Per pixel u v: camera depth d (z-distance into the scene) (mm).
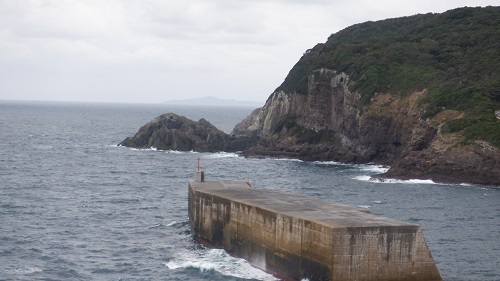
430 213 70125
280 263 44469
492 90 110000
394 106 120625
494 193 86000
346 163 125250
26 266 48375
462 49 134250
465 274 46469
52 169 110250
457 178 95438
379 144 121688
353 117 126875
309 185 94062
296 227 42688
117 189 88688
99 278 46000
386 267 40062
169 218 67188
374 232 39688
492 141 95062
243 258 49344
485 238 57875
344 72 134750
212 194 54219
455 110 107938
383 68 130375
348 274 39500
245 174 108938
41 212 68562
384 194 84312
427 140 107000
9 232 58500
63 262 49688
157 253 52250
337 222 40906
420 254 40531
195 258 50188
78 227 61875
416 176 98562
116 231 60406
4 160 120250
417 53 134250
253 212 47781
